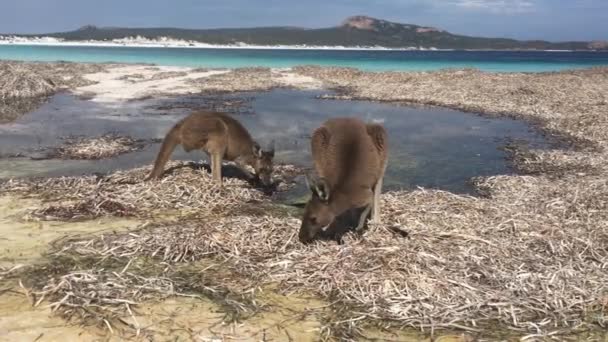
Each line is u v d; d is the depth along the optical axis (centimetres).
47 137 1266
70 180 848
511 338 442
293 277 536
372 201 621
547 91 2133
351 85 2552
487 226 664
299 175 981
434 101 2009
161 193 781
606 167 1026
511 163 1098
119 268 548
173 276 535
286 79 2717
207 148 819
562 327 459
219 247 597
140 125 1446
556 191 838
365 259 557
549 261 577
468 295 499
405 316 470
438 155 1163
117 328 440
